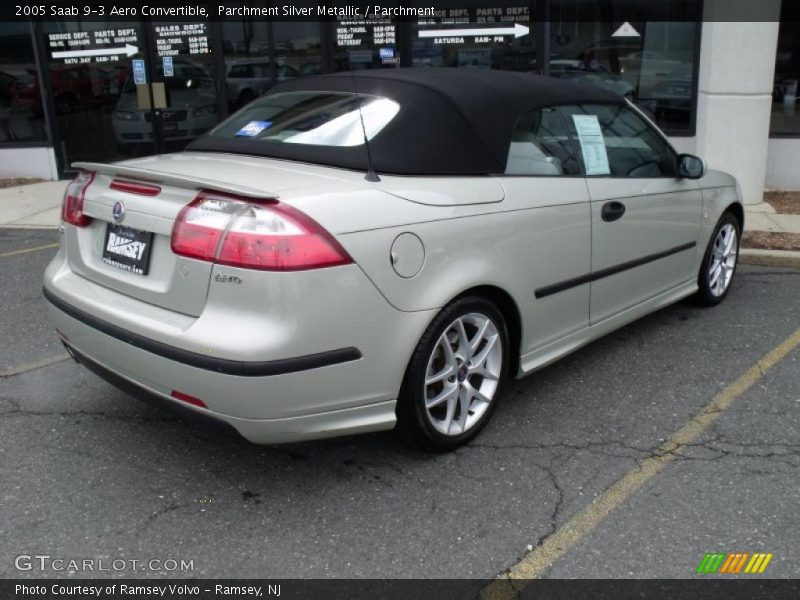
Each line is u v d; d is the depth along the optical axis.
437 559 2.79
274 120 3.78
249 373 2.71
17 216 8.90
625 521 2.99
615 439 3.62
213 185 2.85
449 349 3.30
